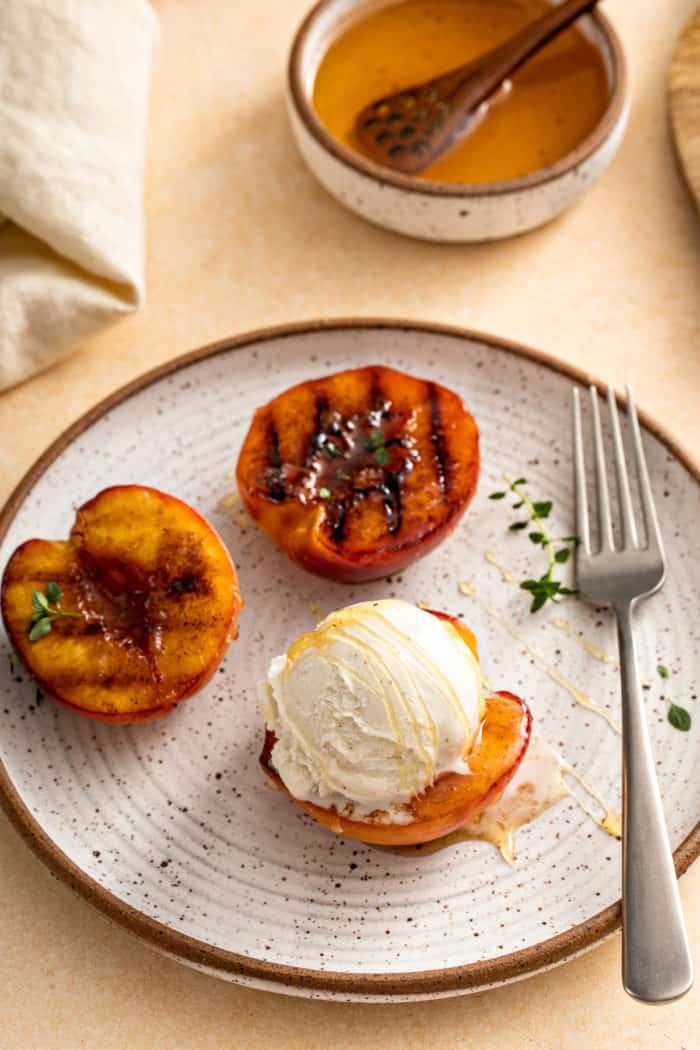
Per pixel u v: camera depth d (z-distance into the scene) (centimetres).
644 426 64
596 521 63
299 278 71
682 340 69
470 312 70
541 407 66
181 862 57
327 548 60
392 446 62
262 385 66
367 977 54
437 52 74
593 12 72
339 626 56
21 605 59
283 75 78
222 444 65
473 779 56
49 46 69
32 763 58
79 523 60
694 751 58
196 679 58
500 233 70
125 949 56
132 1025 55
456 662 56
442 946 55
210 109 76
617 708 60
